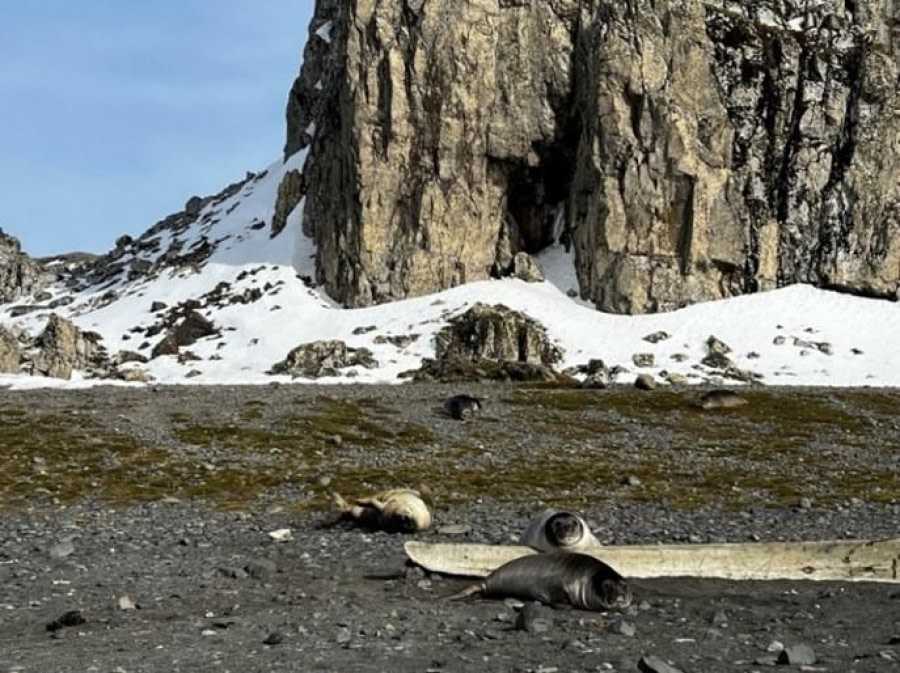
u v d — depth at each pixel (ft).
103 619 73.77
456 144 450.30
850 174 450.30
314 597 81.92
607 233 435.94
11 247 585.63
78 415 226.79
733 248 440.45
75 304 513.04
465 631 67.31
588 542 91.15
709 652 60.13
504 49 460.96
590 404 268.21
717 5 473.67
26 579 91.61
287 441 207.41
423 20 455.22
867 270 442.50
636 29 450.71
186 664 58.39
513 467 190.08
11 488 161.07
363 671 55.77
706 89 454.40
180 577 92.89
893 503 155.53
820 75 461.37
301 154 580.71
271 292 451.94
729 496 162.30
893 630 68.23
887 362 380.78
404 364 380.37
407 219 446.19
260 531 125.08
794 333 403.13
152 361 404.77
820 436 236.63
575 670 54.80
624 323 414.41
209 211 583.99
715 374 369.91
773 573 90.89
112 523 133.18
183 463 184.75
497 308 404.57
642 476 183.42
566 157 463.83
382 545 112.98
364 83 452.35
